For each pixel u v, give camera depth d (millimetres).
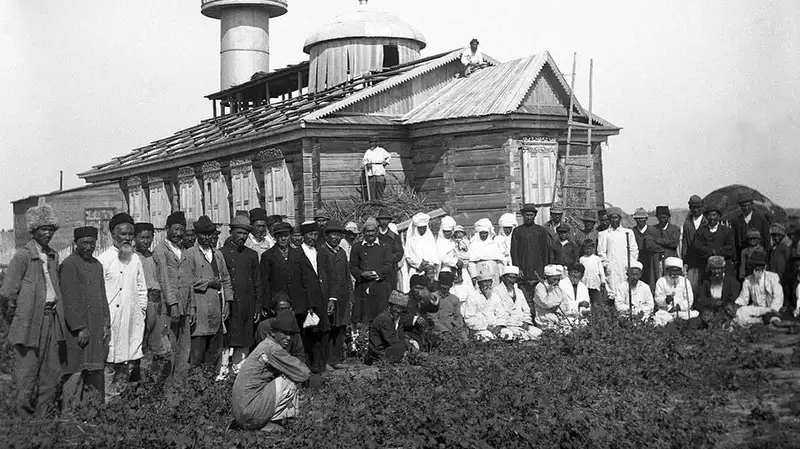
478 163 22938
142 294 10383
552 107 23578
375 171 22297
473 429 8062
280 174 24375
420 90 25250
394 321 12477
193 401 8945
